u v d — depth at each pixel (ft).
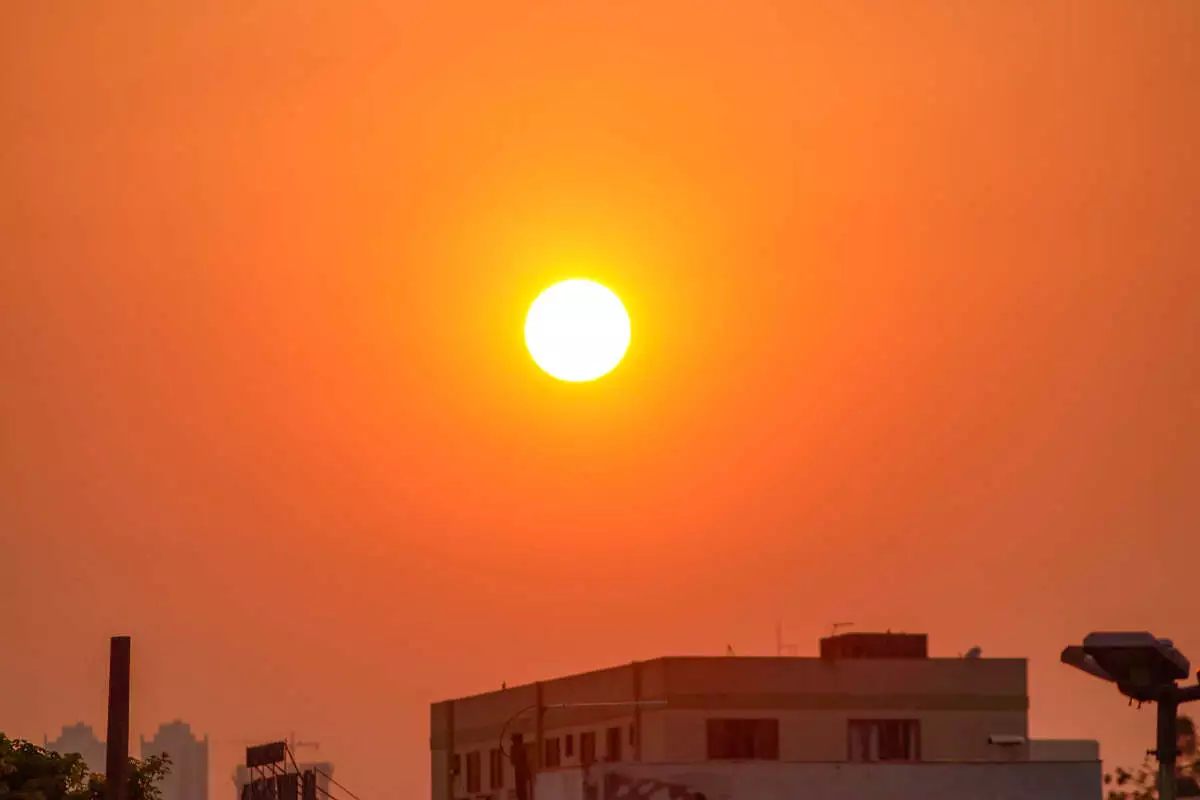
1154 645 161.17
